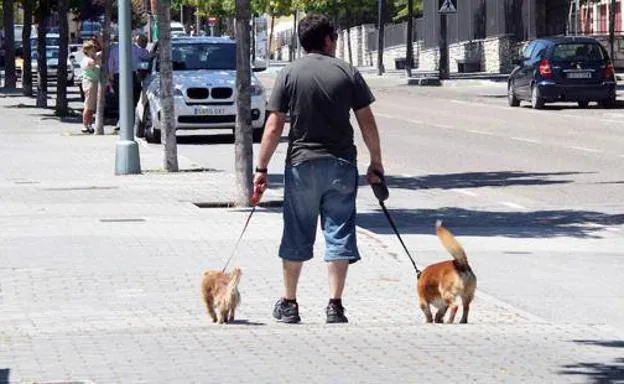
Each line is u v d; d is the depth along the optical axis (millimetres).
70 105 49688
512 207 20688
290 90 11102
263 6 95000
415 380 8797
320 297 12852
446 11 67500
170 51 25047
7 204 20047
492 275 14773
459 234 17984
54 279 13656
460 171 25703
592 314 12523
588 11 69000
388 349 9898
